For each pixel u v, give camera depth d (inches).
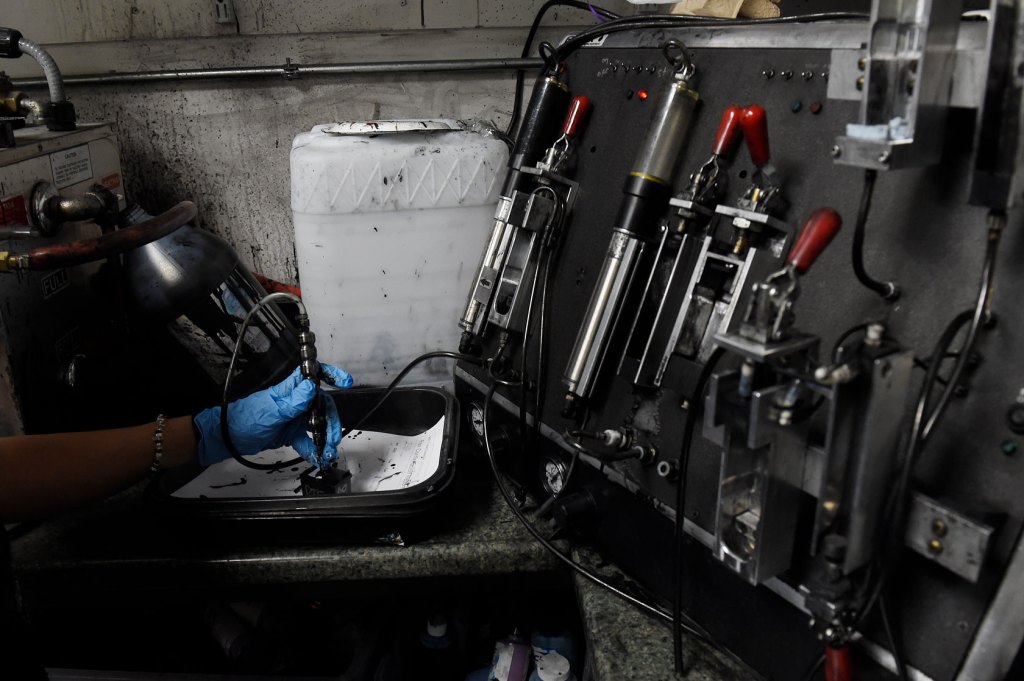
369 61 63.6
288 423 42.9
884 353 23.4
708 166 33.2
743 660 31.7
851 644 26.8
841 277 28.7
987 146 22.5
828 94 28.8
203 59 62.1
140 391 51.3
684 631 33.9
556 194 41.4
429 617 53.4
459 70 64.8
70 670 45.9
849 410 23.7
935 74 23.0
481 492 47.0
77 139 51.3
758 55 33.5
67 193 50.0
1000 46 21.8
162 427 40.9
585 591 37.5
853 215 28.5
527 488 45.0
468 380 50.2
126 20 60.3
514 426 45.1
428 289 54.7
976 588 23.9
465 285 55.2
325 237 51.8
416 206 51.9
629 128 39.8
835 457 24.2
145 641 55.4
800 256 24.3
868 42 22.8
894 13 22.8
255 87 63.3
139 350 49.7
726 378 25.4
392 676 49.1
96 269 53.7
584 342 37.0
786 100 31.7
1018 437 23.6
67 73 61.1
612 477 37.2
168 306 46.8
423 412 51.5
